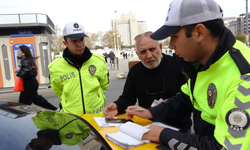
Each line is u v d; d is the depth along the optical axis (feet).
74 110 7.20
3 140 3.36
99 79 7.84
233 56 2.84
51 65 7.52
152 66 6.04
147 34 5.89
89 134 4.17
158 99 6.31
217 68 3.02
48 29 34.19
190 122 5.91
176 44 3.22
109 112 5.73
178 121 5.59
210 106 3.14
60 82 7.30
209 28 2.96
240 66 2.70
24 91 13.51
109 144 3.84
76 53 7.06
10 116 4.25
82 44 7.00
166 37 3.08
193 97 3.78
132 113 4.90
